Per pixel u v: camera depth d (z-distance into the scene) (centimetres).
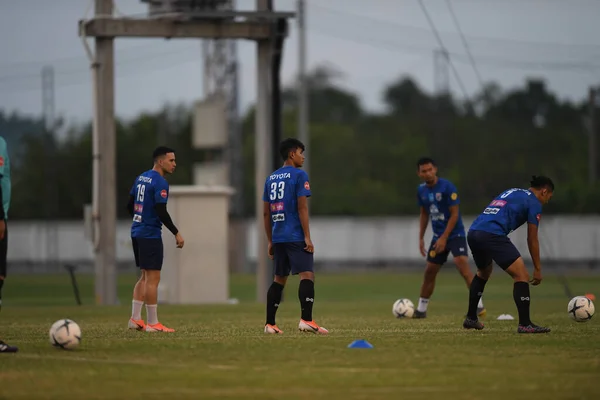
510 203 4606
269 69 9131
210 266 8819
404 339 4200
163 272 8881
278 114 9188
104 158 8806
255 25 9025
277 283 4575
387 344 3972
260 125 9156
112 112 8819
